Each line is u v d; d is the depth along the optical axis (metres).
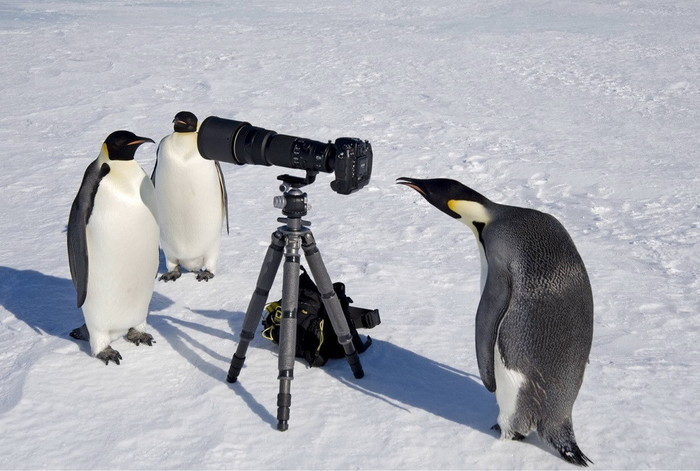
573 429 3.19
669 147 9.30
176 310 4.54
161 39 18.06
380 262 5.41
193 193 4.79
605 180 7.84
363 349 3.97
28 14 22.20
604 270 5.32
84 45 16.95
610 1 26.14
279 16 23.22
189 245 4.98
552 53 16.23
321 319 3.81
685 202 7.07
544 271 2.82
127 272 3.71
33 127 10.09
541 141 9.59
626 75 13.97
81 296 3.66
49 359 3.80
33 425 3.22
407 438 3.15
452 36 18.80
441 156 8.83
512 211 2.97
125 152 3.63
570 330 2.83
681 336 4.24
